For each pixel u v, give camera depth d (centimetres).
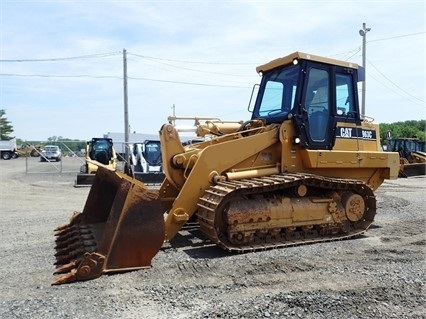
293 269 509
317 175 694
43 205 1127
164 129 649
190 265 523
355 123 747
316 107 699
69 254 534
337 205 686
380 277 478
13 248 623
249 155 657
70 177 2130
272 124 696
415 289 441
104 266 484
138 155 1945
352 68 745
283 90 728
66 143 2416
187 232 716
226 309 389
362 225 713
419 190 1515
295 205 641
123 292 432
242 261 541
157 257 557
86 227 657
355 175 751
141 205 507
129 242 498
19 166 3086
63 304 401
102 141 2017
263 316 376
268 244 613
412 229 759
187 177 634
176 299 414
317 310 389
